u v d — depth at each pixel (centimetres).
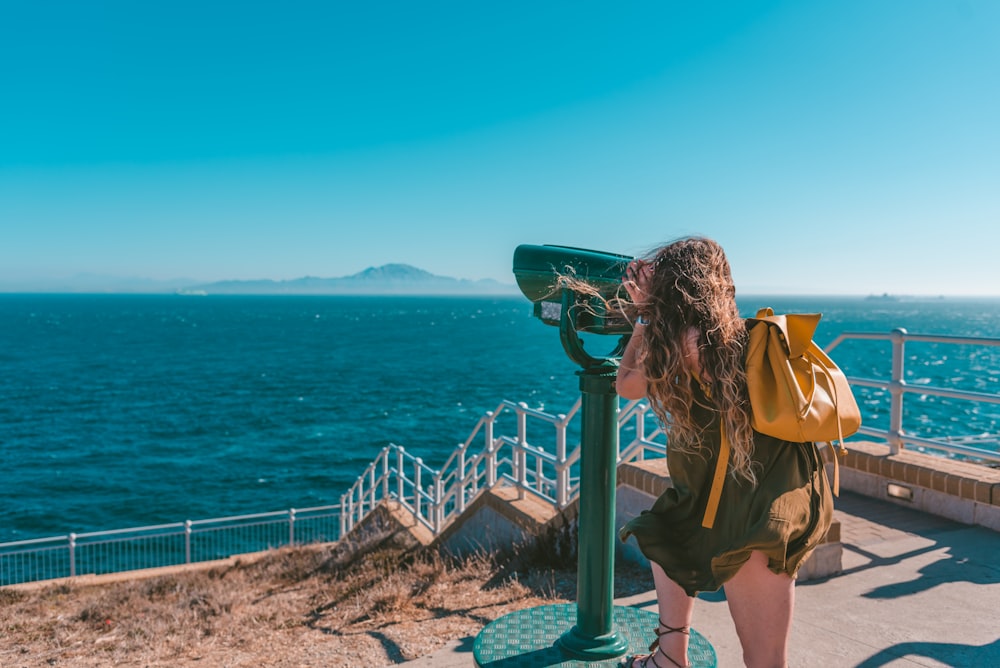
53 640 623
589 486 272
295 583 852
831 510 211
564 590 529
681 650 229
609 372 269
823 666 322
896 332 577
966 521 519
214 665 462
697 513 218
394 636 460
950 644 340
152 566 1688
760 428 198
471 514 820
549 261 264
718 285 208
